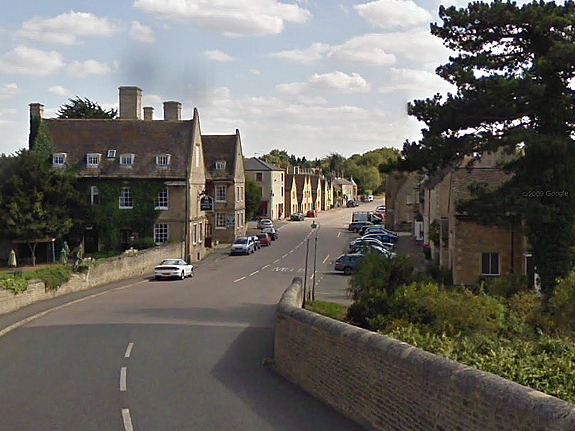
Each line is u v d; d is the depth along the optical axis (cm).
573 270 2341
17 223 4712
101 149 5678
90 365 1694
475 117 2555
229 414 1214
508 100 2509
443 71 2608
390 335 1409
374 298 2217
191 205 5588
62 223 4941
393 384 1024
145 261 4628
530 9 2469
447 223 4309
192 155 5650
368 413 1112
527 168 2559
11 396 1361
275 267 5066
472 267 3597
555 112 2470
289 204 11662
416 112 2642
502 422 758
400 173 2714
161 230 5494
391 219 8788
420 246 6378
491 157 4128
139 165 5553
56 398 1343
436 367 911
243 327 2384
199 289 3756
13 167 4788
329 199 15375
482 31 2623
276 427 1126
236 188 7006
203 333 2244
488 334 1720
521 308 2180
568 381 1040
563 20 2439
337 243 7081
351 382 1180
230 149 7012
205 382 1490
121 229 5494
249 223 9506
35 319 2598
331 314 2522
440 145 2564
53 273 3297
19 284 2847
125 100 6141
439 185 4719
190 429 1123
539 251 2617
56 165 5591
